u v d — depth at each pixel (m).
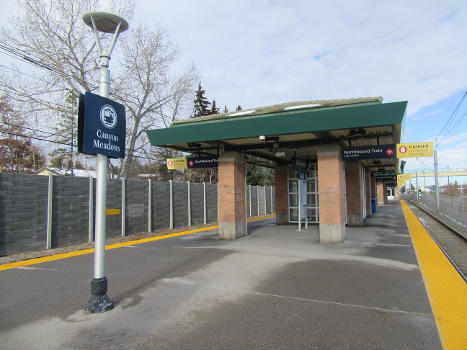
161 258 8.45
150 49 22.95
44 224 9.87
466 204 15.48
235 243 10.62
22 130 20.22
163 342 3.72
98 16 4.87
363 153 10.05
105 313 4.63
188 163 12.78
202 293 5.46
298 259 7.97
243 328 4.06
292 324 4.16
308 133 9.19
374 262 7.57
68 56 19.77
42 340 3.81
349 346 3.57
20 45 17.83
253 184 40.69
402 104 7.75
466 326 4.05
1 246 8.74
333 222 10.26
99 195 4.79
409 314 4.45
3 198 8.81
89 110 4.46
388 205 39.34
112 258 8.54
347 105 8.92
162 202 15.25
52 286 6.06
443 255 8.33
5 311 4.75
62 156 23.70
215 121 10.16
